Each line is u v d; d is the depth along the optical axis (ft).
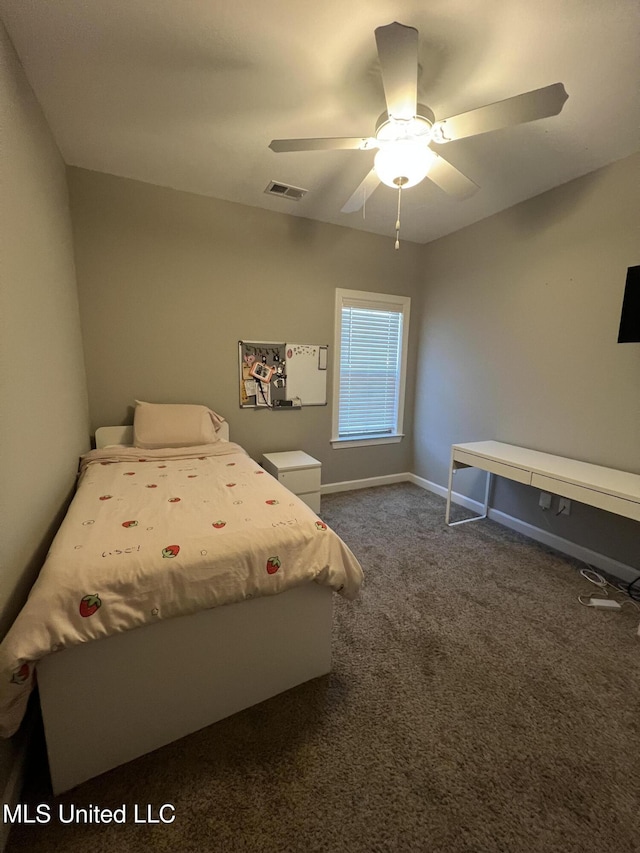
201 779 3.80
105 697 3.75
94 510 5.19
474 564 8.04
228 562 4.16
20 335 4.46
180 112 6.12
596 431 7.93
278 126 6.46
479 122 4.71
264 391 10.79
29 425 4.62
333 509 11.04
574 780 3.82
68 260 7.51
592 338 7.88
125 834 3.37
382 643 5.72
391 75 4.04
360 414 12.67
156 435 8.52
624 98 5.57
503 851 3.24
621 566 7.51
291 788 3.73
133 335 9.02
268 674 4.68
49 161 6.35
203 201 9.25
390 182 5.68
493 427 10.37
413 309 12.82
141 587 3.72
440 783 3.78
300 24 4.44
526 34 4.50
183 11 4.29
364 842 3.31
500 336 9.97
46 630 3.28
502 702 4.72
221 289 9.80
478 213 9.90
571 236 8.13
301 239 10.62
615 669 5.25
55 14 4.31
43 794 3.67
